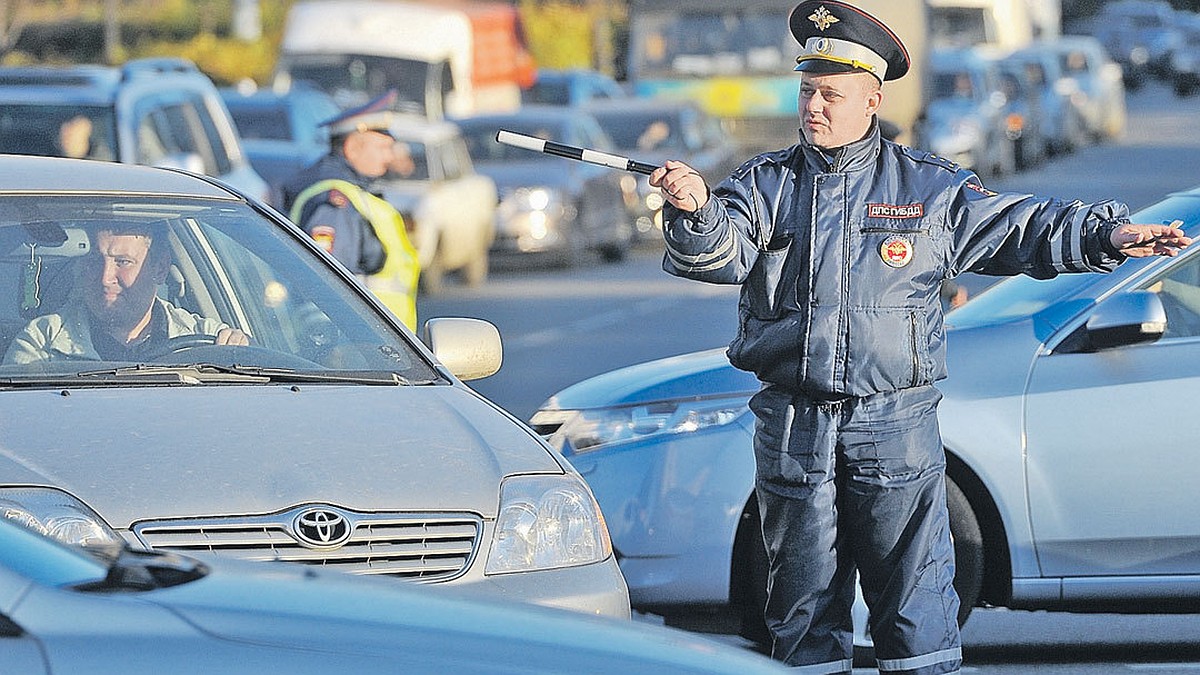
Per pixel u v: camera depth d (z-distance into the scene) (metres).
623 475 22.94
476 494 16.25
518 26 116.44
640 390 23.34
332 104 74.31
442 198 69.56
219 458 15.87
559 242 80.00
